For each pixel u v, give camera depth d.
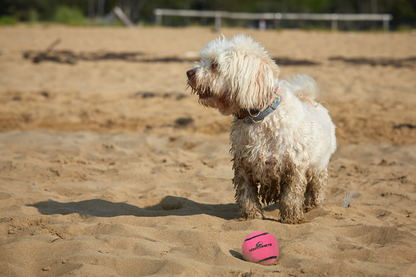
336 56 17.23
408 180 5.68
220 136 8.57
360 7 56.19
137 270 3.11
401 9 55.41
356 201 5.01
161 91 11.85
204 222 4.11
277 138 3.80
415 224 3.99
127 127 9.30
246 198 4.11
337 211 4.55
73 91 11.77
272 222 3.94
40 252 3.40
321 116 4.44
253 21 47.62
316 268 3.00
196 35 23.58
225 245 3.42
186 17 54.81
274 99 3.82
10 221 4.09
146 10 57.81
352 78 13.17
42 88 12.04
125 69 14.83
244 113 3.86
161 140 8.32
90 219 4.27
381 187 5.50
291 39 22.14
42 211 4.55
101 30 25.81
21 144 7.99
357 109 9.80
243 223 3.95
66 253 3.37
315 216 4.41
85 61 16.11
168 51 18.67
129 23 32.12
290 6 57.41
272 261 3.18
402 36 23.78
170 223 4.06
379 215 4.50
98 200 4.92
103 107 10.47
